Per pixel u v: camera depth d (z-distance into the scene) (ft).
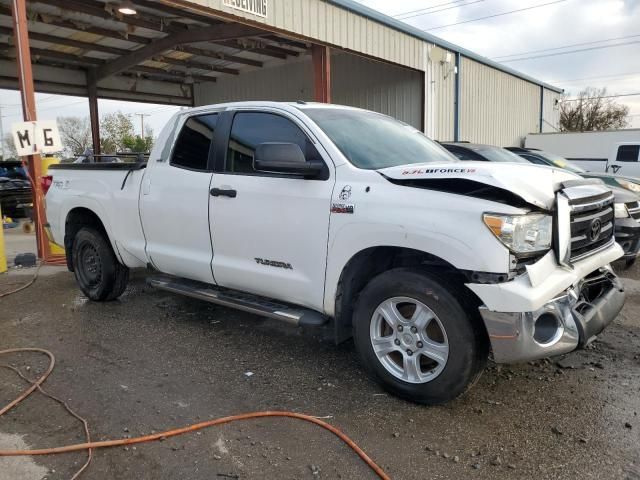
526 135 82.07
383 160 12.60
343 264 11.63
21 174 54.75
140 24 45.11
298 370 13.06
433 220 10.22
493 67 68.69
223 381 12.49
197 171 14.80
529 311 9.55
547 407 11.07
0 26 45.06
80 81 63.21
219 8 31.83
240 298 14.34
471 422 10.53
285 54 60.39
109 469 9.17
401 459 9.36
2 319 17.30
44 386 12.32
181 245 15.38
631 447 9.58
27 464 9.33
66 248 19.58
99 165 17.99
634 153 52.75
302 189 12.34
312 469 9.11
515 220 9.67
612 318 11.88
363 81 59.47
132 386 12.27
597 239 11.88
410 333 10.96
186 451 9.68
